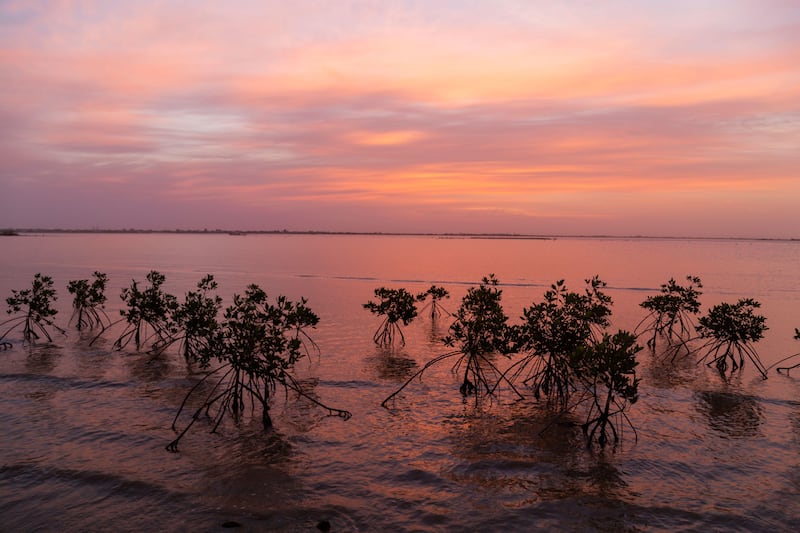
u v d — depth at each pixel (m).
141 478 9.79
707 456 10.86
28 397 14.39
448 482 9.80
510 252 136.25
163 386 15.45
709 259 99.06
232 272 59.72
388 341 22.38
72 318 26.92
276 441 11.60
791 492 9.37
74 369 17.20
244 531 8.19
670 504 8.98
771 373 17.47
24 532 8.15
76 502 9.02
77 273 54.91
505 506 8.96
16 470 10.09
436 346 21.50
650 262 87.94
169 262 77.25
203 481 9.73
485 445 11.45
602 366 11.43
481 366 18.33
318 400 14.45
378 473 10.15
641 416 13.24
